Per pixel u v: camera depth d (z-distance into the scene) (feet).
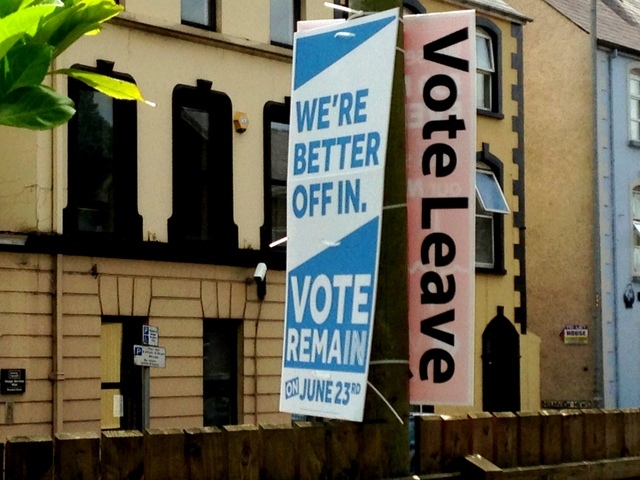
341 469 19.63
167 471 17.34
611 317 99.30
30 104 9.45
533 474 22.79
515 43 87.76
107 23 60.03
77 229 59.06
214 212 65.26
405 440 20.25
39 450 15.85
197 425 63.10
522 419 23.39
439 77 21.71
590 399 98.32
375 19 20.18
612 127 100.53
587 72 99.91
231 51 66.13
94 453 16.35
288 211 20.83
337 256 19.99
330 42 20.71
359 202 19.79
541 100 102.63
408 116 21.91
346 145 20.16
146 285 61.41
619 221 100.53
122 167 61.05
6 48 9.24
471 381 21.24
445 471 21.70
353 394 19.44
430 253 21.59
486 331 83.10
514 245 86.07
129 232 60.85
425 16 21.94
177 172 63.46
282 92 68.74
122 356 61.05
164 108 62.75
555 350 100.83
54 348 57.47
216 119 65.51
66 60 58.49
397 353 20.21
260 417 66.13
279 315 67.62
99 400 59.06
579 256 99.66
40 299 57.26
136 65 61.41
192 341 63.31
